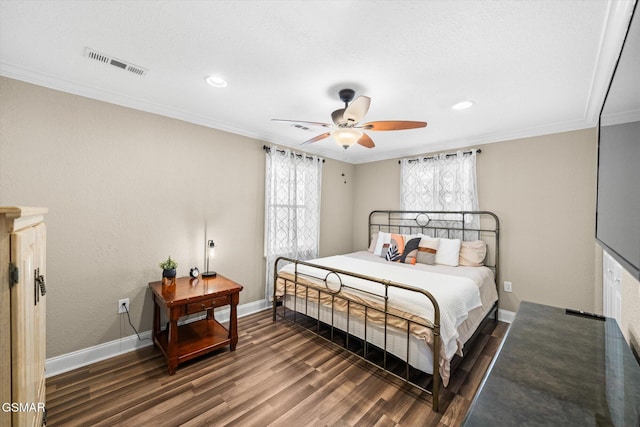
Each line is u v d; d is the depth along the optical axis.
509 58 1.68
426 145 3.73
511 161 3.14
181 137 2.71
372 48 1.61
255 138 3.33
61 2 1.28
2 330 0.67
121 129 2.34
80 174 2.14
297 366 2.16
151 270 2.53
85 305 2.18
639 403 0.68
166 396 1.80
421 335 1.79
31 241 0.84
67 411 1.66
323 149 4.06
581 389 0.74
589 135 2.69
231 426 1.55
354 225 4.75
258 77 1.98
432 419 1.61
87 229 2.19
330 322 2.51
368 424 1.57
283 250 3.56
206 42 1.58
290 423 1.58
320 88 2.14
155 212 2.55
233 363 2.19
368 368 2.14
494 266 3.23
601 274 2.57
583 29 1.40
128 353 2.35
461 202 3.45
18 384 0.69
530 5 1.25
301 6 1.29
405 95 2.22
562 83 1.99
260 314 3.27
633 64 0.76
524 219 3.05
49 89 2.01
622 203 0.84
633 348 1.17
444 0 1.23
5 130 1.85
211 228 2.95
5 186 1.86
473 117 2.68
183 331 2.53
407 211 3.91
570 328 1.17
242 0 1.26
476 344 2.55
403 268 2.93
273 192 3.44
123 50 1.67
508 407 0.67
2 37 1.54
